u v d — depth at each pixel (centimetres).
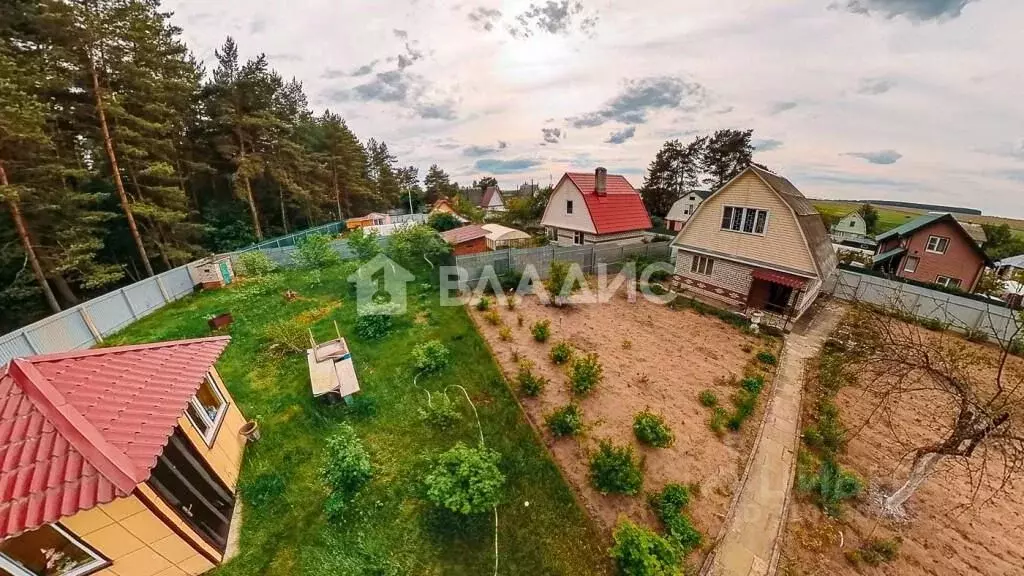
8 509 392
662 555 589
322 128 3925
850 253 2744
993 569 614
